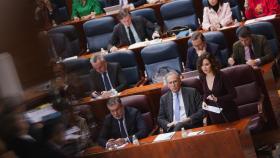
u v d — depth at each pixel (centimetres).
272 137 1503
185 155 1067
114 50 2047
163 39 2039
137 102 1464
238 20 2142
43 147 279
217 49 1706
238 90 1456
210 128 1283
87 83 415
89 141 471
